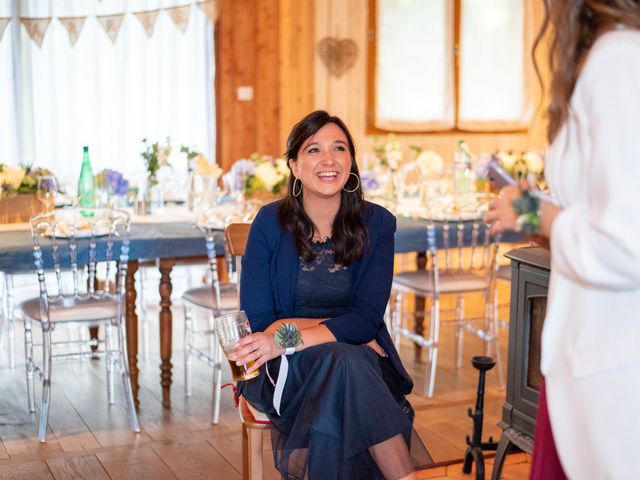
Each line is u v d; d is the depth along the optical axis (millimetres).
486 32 7840
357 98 7332
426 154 5078
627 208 1213
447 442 3414
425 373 4410
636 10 1276
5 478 3061
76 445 3412
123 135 6547
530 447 2555
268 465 3064
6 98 6176
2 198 4188
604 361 1302
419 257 4754
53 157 6340
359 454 2238
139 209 4520
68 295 3600
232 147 6918
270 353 2262
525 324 2588
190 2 6668
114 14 6449
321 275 2500
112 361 3992
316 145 2432
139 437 3512
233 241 2729
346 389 2209
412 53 7535
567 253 1283
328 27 7129
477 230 4344
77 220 3689
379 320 2463
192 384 4270
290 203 2508
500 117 7992
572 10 1322
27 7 6195
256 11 6871
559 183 1372
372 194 4953
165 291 3846
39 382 4266
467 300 6184
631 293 1294
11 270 3477
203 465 3195
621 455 1297
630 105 1230
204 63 6762
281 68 6984
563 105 1334
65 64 6340
